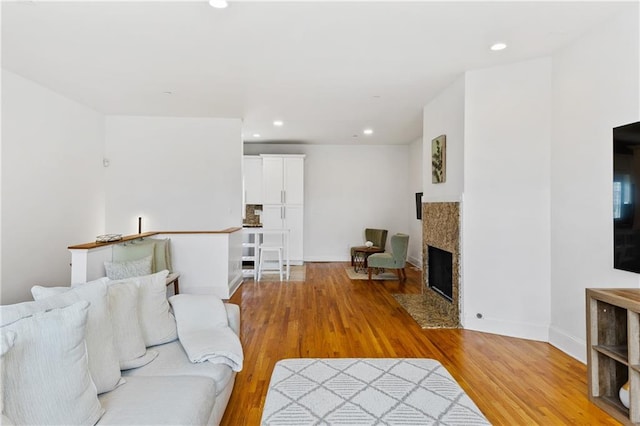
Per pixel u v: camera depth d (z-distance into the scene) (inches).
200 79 157.4
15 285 154.3
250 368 112.3
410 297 202.7
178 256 195.8
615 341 92.7
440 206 171.5
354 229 331.9
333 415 79.9
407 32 113.3
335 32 113.6
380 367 108.9
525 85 136.3
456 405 84.6
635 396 81.3
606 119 107.0
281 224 311.0
